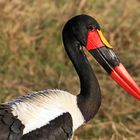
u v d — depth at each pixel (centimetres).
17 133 1013
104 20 1634
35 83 1459
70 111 1091
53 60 1541
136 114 1415
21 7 1619
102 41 1128
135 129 1376
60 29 1597
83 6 1655
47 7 1641
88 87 1120
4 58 1518
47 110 1061
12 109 1041
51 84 1464
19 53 1534
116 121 1395
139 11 1702
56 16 1623
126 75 1137
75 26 1119
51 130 1041
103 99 1434
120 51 1581
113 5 1698
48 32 1587
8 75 1483
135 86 1138
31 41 1559
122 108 1420
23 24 1589
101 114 1404
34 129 1027
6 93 1402
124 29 1630
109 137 1347
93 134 1354
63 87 1453
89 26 1120
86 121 1116
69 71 1520
